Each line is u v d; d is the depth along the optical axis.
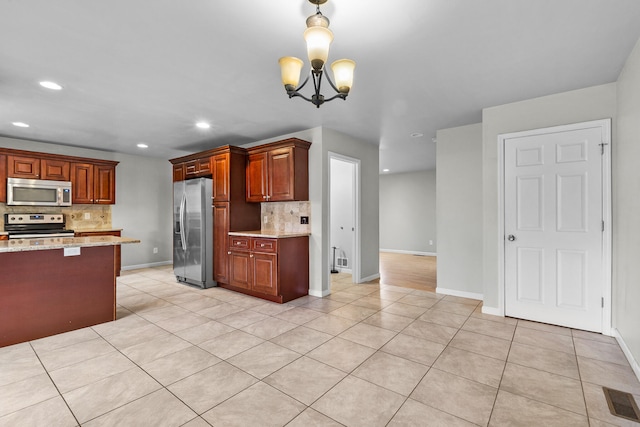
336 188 5.98
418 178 8.51
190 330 2.86
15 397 1.82
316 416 1.67
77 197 4.95
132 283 4.75
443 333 2.80
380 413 1.70
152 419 1.63
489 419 1.65
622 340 2.47
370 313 3.35
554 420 1.64
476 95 3.01
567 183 2.92
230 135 4.48
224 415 1.67
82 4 1.68
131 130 4.18
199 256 4.43
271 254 3.75
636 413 1.70
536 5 1.73
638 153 2.13
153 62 2.35
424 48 2.17
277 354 2.38
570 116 2.90
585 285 2.85
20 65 2.37
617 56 2.29
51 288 2.76
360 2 1.68
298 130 4.21
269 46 2.13
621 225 2.55
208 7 1.72
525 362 2.27
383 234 9.16
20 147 4.62
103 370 2.14
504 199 3.23
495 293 3.29
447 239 4.09
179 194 4.79
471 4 1.71
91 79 2.62
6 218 4.50
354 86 2.79
